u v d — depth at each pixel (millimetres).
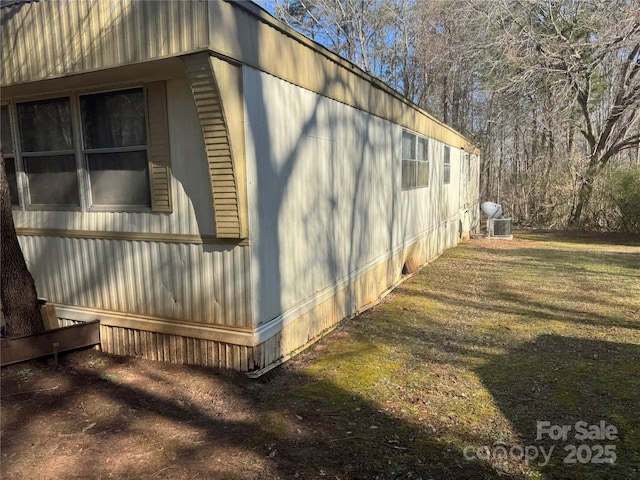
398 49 22375
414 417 2980
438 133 9727
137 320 3846
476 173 16141
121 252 3871
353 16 20516
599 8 12406
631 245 11727
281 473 2332
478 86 20047
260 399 3219
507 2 14062
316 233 4395
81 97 3865
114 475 2305
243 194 3230
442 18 19344
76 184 4031
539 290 6781
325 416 2973
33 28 3529
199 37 2842
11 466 2373
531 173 17797
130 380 3451
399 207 7152
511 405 3156
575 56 12797
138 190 3756
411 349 4336
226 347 3537
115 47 3168
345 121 4977
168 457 2469
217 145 3125
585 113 15172
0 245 3635
